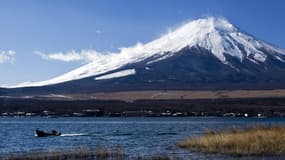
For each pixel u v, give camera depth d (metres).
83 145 77.94
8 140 92.69
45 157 54.34
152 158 54.56
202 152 59.47
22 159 53.22
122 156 56.72
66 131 132.50
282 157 54.16
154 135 107.06
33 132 128.75
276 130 64.00
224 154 57.06
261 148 58.22
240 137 62.16
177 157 55.16
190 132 118.88
